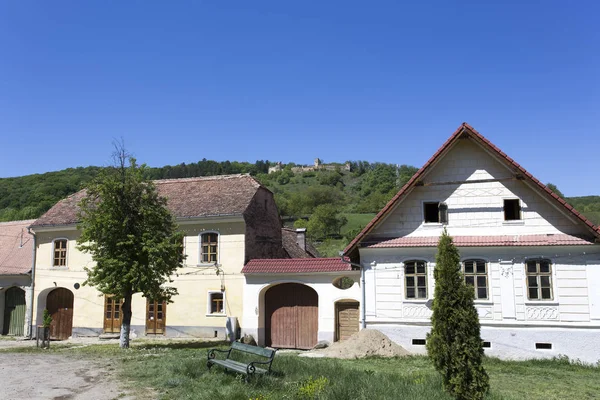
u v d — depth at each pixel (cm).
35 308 3136
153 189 2384
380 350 2055
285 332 2580
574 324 1975
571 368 1827
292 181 15700
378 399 1062
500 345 2033
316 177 16000
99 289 2220
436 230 2183
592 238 2005
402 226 2223
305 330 2548
